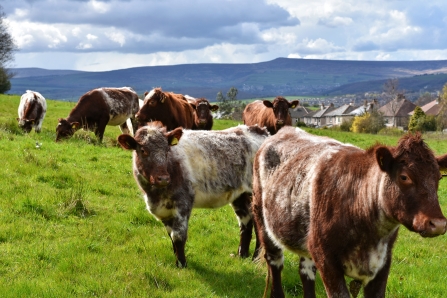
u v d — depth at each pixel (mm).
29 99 22828
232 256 9461
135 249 9203
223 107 115062
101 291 7270
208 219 11766
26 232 9414
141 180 8586
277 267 7281
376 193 5078
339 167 5637
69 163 15242
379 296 5469
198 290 7621
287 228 6281
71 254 8539
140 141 8367
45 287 7188
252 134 10094
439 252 10750
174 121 18031
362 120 82000
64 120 20812
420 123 68812
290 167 6512
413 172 4652
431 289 8117
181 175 8742
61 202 11055
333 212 5457
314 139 6832
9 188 11672
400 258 9969
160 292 7430
